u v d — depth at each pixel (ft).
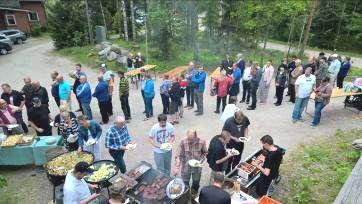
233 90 40.14
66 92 36.32
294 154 29.76
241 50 82.79
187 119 38.65
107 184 21.90
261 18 70.28
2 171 27.94
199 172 22.39
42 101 32.89
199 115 39.86
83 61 77.00
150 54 72.33
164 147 23.31
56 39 96.99
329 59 47.75
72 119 26.84
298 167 27.61
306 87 34.83
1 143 26.30
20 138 26.76
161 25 67.82
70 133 26.43
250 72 41.11
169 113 39.34
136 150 31.09
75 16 98.02
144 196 20.20
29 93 32.55
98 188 20.77
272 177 21.17
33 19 140.46
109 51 73.82
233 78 39.52
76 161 23.25
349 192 19.61
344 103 41.91
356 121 37.11
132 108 43.19
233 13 73.31
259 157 23.44
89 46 93.66
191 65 42.91
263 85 42.55
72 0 99.81
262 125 36.22
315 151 29.96
